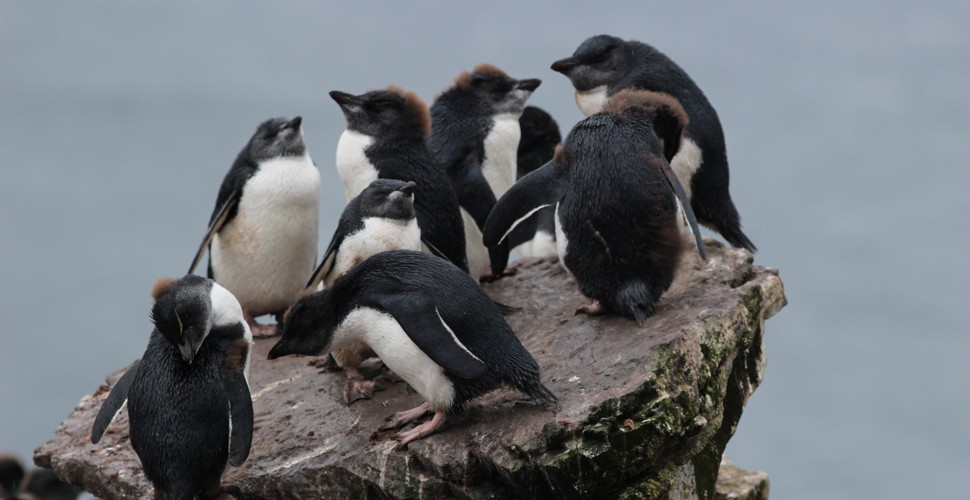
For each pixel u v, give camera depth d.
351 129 12.07
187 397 8.84
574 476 8.62
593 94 13.62
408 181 11.33
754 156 53.34
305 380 10.70
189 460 8.80
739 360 10.63
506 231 10.47
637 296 9.80
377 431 9.43
